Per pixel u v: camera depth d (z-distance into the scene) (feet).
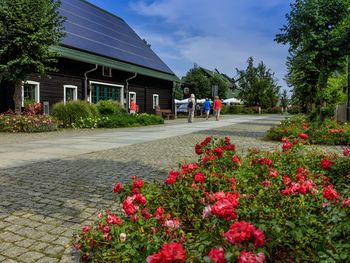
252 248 5.86
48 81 68.69
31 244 10.76
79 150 31.17
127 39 115.75
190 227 9.74
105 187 17.40
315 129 36.78
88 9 110.32
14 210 13.89
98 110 67.72
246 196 9.79
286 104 275.39
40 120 53.98
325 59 50.57
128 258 7.36
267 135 38.88
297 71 62.28
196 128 59.67
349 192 11.50
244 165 15.28
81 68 77.77
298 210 8.61
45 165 23.53
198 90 196.24
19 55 51.96
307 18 48.24
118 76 92.02
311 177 13.25
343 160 16.55
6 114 54.95
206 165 14.61
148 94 108.06
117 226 8.46
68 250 10.26
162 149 31.60
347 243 6.93
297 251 6.93
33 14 52.54
